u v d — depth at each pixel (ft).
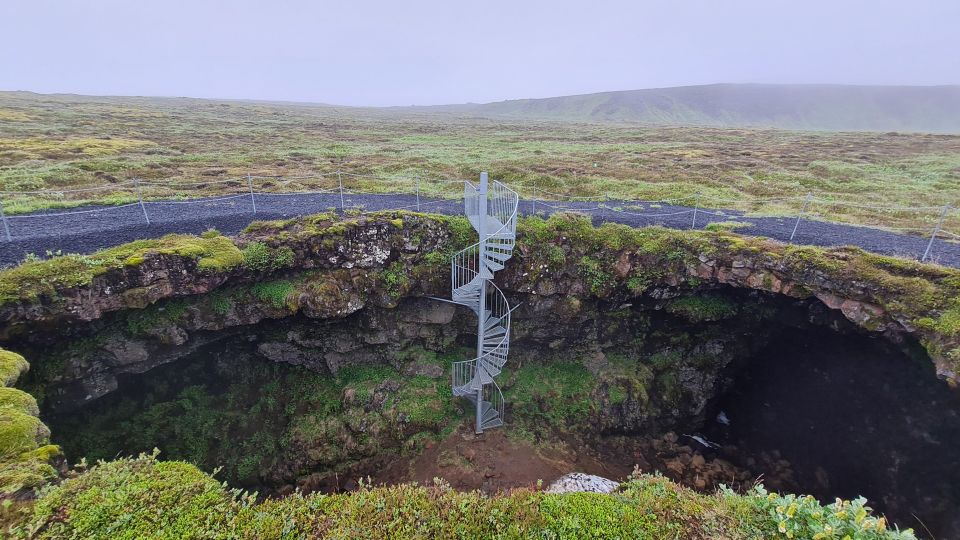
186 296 37.96
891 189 74.90
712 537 17.07
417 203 60.29
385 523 16.94
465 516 17.61
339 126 199.93
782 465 46.47
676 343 52.54
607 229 49.57
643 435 50.19
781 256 41.63
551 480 42.19
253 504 17.47
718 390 53.52
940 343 31.96
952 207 62.59
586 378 51.57
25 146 87.76
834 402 44.45
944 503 35.12
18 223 45.01
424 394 48.16
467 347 53.06
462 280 46.65
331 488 43.04
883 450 39.78
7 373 23.94
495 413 46.80
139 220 47.91
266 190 67.82
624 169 94.53
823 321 43.24
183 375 42.42
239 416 44.57
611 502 18.94
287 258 41.70
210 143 119.55
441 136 172.65
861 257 39.06
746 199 70.28
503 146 139.95
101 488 16.55
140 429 39.40
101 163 78.64
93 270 32.53
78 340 34.14
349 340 47.44
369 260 45.06
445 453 44.37
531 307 49.85
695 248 45.85
